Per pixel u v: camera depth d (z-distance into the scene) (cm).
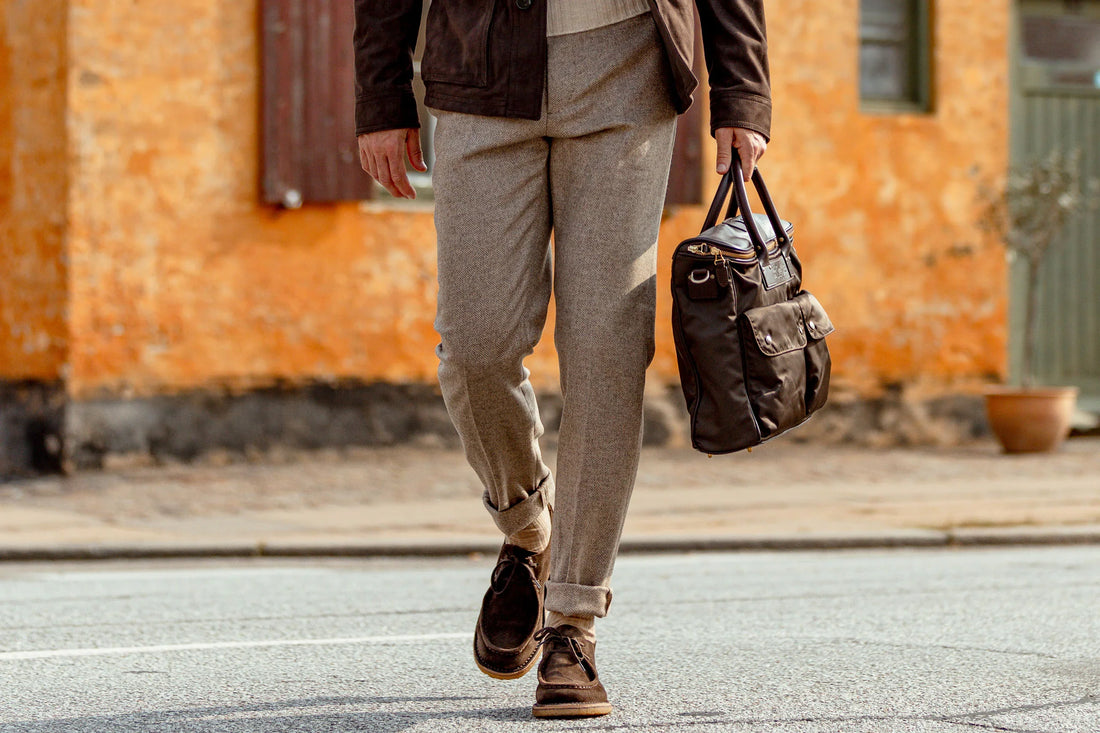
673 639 1234
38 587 1669
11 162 2980
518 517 877
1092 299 3806
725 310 804
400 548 2091
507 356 808
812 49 3494
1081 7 3784
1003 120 3659
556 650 869
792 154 3481
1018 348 3741
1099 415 3728
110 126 2928
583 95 792
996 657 1125
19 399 2964
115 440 2931
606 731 848
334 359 3106
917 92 3631
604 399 819
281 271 3064
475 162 801
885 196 3556
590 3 791
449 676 1052
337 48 3039
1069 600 1480
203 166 2995
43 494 2678
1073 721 884
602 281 807
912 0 3625
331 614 1422
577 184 809
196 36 2984
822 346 856
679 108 815
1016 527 2248
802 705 930
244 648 1198
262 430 3044
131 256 2947
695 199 3275
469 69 798
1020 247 3409
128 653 1174
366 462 3059
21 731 879
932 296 3594
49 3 2920
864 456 3291
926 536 2173
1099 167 3800
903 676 1040
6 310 2994
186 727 879
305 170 3019
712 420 805
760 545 2139
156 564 1995
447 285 805
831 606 1455
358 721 886
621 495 836
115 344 2938
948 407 3600
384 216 3147
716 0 833
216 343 3009
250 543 2080
